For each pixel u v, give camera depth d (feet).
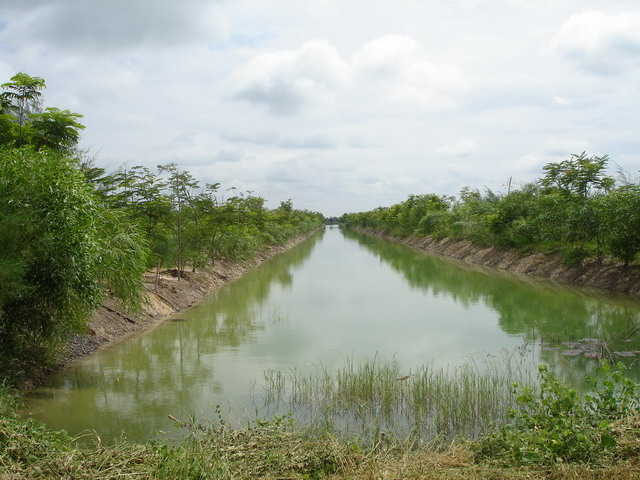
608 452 16.67
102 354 35.32
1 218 24.93
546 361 32.53
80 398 26.76
